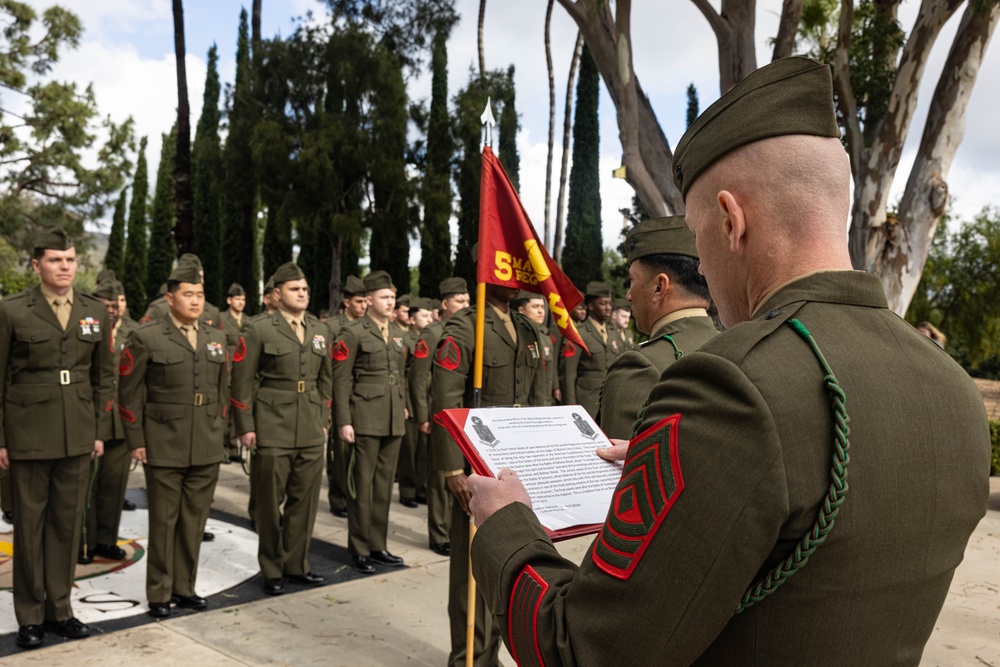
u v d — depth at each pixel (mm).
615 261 33750
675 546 854
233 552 5734
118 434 5473
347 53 18922
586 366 8461
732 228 1038
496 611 1073
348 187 19891
